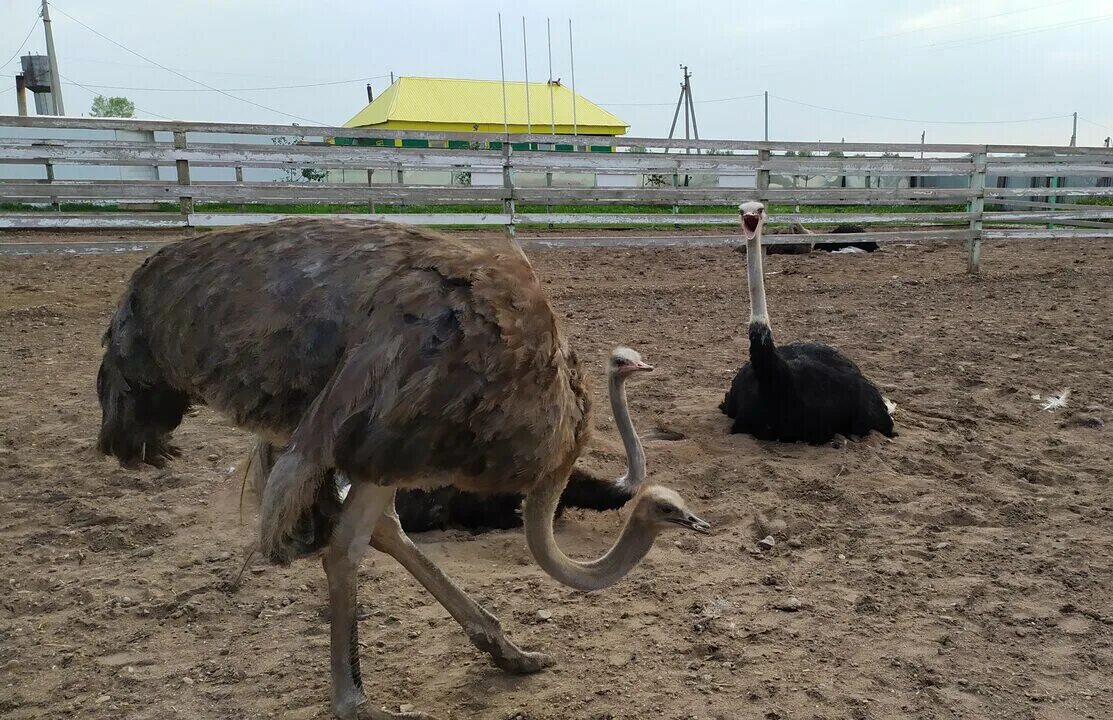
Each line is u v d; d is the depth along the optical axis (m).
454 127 36.38
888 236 11.82
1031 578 3.97
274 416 2.80
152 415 3.10
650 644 3.50
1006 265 13.34
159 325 2.96
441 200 10.82
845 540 4.35
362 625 3.68
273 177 23.03
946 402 6.41
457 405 2.63
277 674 3.34
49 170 18.36
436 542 4.42
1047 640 3.49
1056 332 8.55
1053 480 5.04
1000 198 16.38
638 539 3.22
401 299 2.67
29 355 7.53
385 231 2.91
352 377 2.61
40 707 3.17
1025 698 3.14
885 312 9.63
